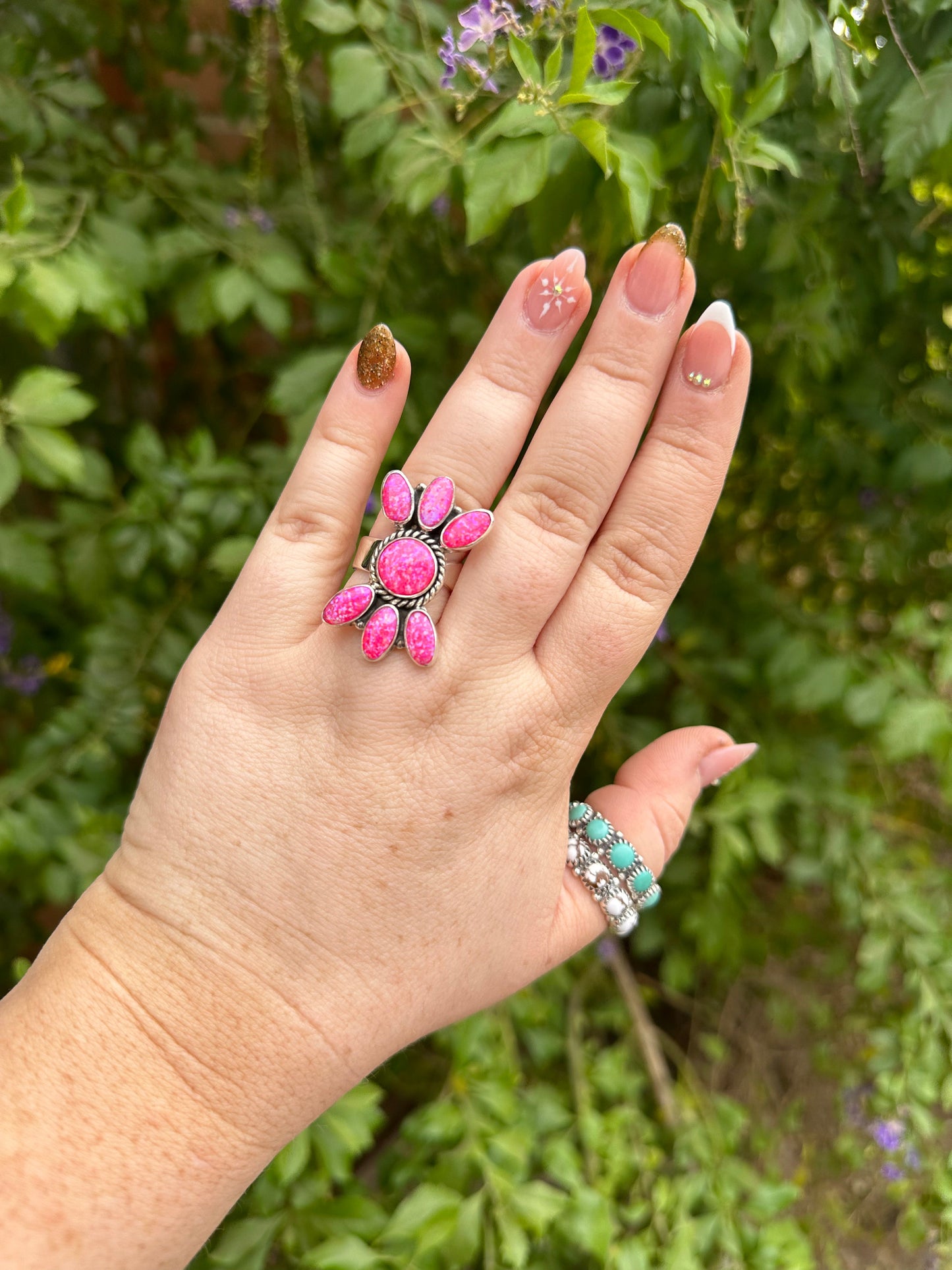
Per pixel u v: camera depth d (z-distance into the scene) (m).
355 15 0.26
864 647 0.41
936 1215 0.38
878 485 0.36
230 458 0.32
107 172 0.30
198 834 0.20
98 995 0.19
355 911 0.20
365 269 0.29
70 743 0.31
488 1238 0.28
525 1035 0.36
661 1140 0.36
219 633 0.21
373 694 0.20
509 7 0.22
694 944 0.43
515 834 0.21
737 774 0.35
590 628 0.21
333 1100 0.21
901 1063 0.35
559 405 0.20
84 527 0.30
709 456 0.21
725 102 0.21
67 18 0.30
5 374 0.33
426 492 0.20
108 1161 0.18
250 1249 0.26
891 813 0.47
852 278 0.31
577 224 0.27
